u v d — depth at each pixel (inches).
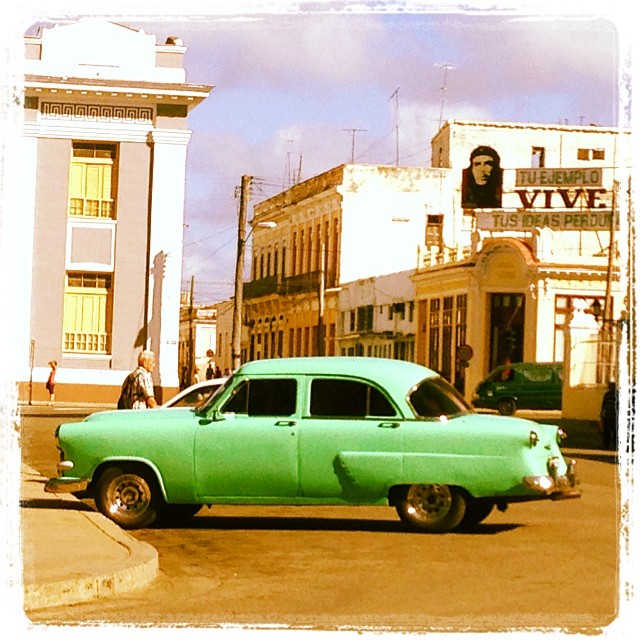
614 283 2090.3
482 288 2151.8
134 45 1779.0
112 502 565.0
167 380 1788.9
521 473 536.1
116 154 1795.0
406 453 543.2
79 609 375.2
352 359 566.9
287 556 483.5
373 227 2659.9
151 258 1791.3
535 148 2659.9
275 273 3120.1
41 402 1749.5
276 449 552.1
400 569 452.1
